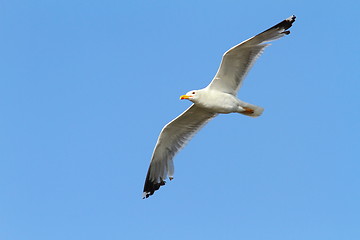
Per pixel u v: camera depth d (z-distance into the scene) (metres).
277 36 16.44
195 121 17.89
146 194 18.72
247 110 16.94
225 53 16.16
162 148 18.34
